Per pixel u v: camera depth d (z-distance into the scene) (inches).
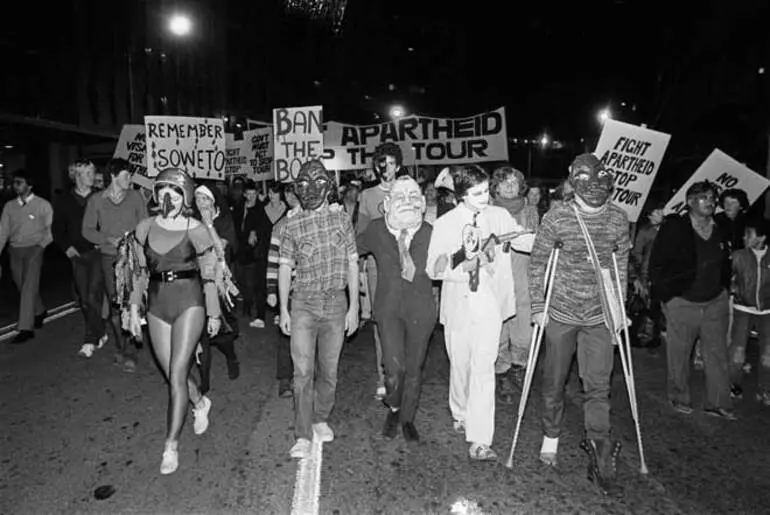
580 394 242.5
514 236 186.2
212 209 241.6
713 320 216.4
